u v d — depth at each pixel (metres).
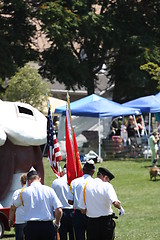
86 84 76.38
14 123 27.64
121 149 58.91
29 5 73.19
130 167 51.34
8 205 27.42
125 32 74.50
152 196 37.47
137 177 45.59
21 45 74.31
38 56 75.88
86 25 71.19
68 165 21.73
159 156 53.66
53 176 46.00
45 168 50.62
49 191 18.73
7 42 69.94
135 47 72.88
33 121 28.64
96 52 79.00
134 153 58.75
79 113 56.59
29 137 27.72
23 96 74.62
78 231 21.19
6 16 76.31
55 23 69.56
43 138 28.44
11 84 74.75
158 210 32.62
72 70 74.31
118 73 79.94
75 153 21.81
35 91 74.56
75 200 20.98
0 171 27.67
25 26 73.69
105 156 58.97
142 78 71.94
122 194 38.62
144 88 78.06
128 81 78.75
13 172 27.69
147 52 72.06
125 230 27.47
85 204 19.39
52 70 74.56
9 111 28.14
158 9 78.31
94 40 76.50
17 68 71.75
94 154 55.31
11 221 19.47
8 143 27.80
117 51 76.56
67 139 21.94
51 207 18.67
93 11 75.94
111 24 72.94
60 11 69.50
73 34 72.38
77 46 94.94
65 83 73.81
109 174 19.78
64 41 71.12
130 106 58.66
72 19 70.69
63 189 22.03
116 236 26.05
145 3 78.06
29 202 18.62
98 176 19.83
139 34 75.38
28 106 29.27
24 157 28.02
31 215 18.56
